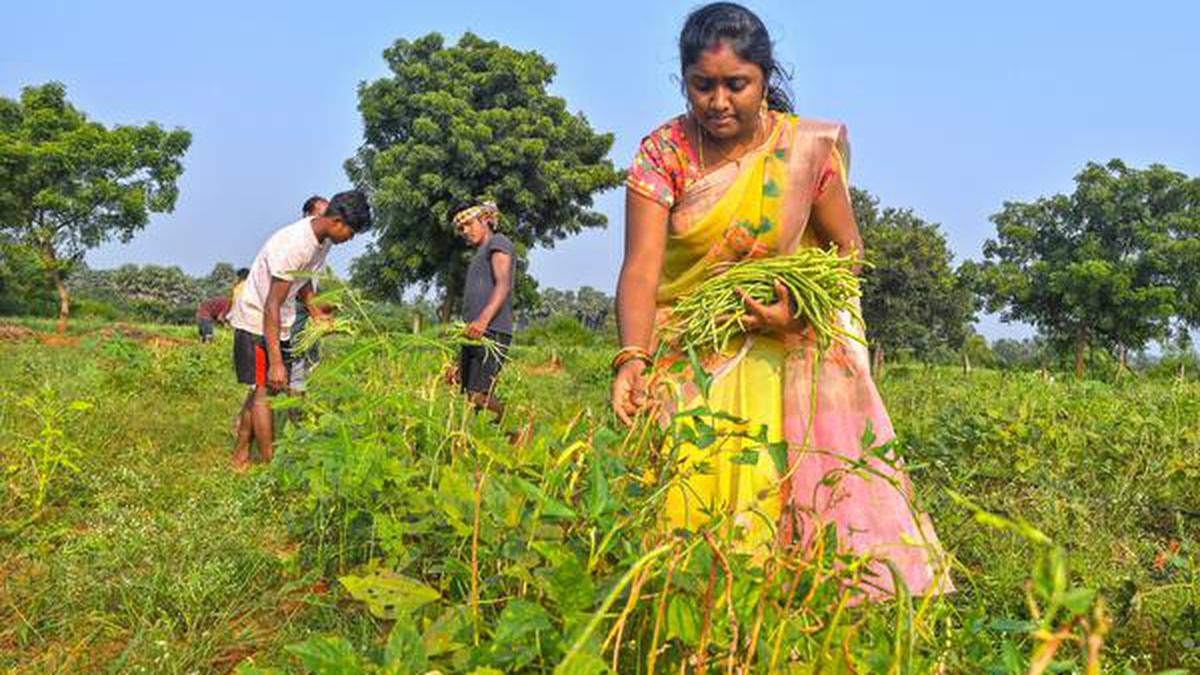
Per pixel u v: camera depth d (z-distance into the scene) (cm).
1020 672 144
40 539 356
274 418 574
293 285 528
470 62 3475
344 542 334
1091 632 114
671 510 261
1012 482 496
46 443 416
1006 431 566
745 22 250
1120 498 448
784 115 273
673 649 175
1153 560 361
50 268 3384
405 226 3362
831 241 286
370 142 3547
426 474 286
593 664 138
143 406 721
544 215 3522
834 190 277
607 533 190
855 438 269
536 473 233
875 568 256
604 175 3538
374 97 3481
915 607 226
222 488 433
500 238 580
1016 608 299
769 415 268
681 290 279
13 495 400
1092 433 585
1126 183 4625
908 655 150
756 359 270
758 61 251
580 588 157
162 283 9419
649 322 271
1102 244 4666
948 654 178
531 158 3353
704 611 162
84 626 287
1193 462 494
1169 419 698
